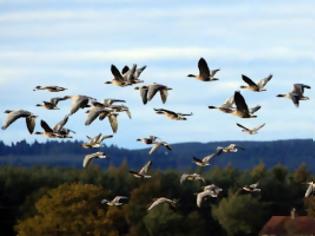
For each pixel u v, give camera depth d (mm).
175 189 163375
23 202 166875
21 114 52969
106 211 139750
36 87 62656
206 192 67438
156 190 154125
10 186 167000
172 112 63156
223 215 161125
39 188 167250
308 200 166500
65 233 135125
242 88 56938
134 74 60688
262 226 163875
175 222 149125
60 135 62531
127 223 150125
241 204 161125
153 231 148250
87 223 135000
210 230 166750
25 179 169375
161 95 58531
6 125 52719
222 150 67688
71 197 136750
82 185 143750
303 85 56719
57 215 135750
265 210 167750
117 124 60281
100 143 64375
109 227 135625
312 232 150625
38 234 135875
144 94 57344
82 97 54375
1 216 163875
